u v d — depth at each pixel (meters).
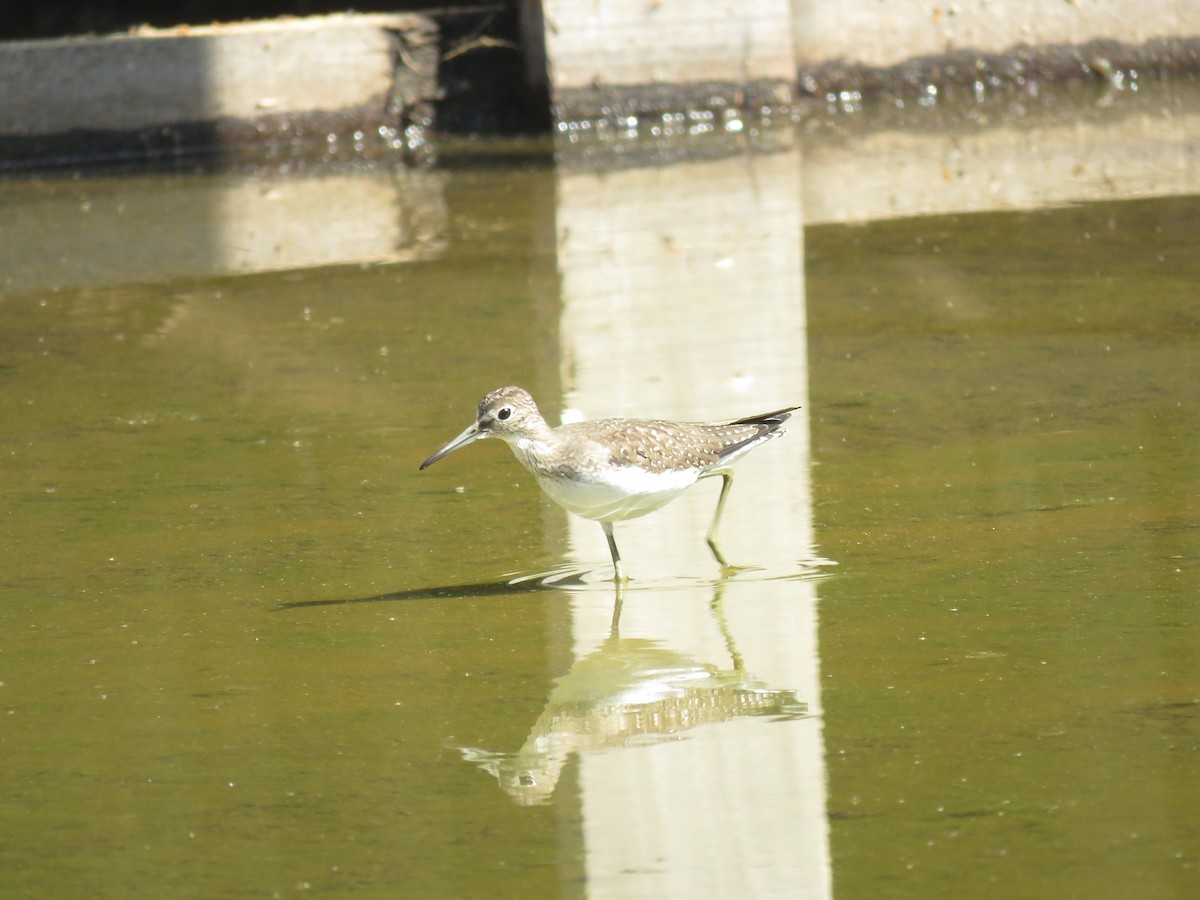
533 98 25.70
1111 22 27.05
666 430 10.06
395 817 7.18
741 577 9.96
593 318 15.87
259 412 13.53
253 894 6.58
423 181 22.66
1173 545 9.96
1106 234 18.06
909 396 13.27
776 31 25.75
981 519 10.62
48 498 11.69
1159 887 6.29
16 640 9.28
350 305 16.62
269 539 10.84
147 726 8.16
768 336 15.10
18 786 7.54
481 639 9.16
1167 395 12.86
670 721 8.05
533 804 7.27
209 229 20.16
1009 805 6.99
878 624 9.08
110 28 30.31
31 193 22.56
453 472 12.09
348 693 8.50
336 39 25.34
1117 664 8.36
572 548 10.64
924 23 26.84
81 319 16.41
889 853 6.66
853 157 22.86
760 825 6.96
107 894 6.61
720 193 21.05
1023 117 25.09
